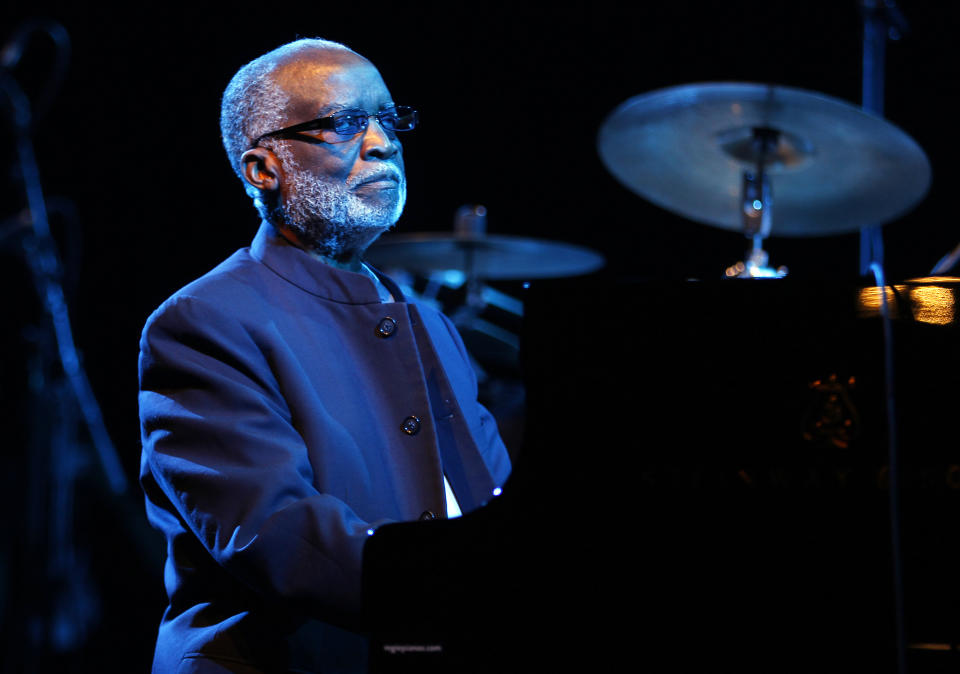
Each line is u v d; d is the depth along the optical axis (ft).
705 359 15.10
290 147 21.61
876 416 14.48
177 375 19.34
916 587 14.14
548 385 15.46
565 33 64.64
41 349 52.70
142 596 57.98
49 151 64.23
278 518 17.20
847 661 14.16
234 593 19.65
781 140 41.96
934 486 14.28
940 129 57.00
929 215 57.26
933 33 56.75
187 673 18.67
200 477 18.10
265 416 18.85
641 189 46.68
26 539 51.90
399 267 61.62
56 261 54.49
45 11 63.72
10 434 57.57
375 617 15.66
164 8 63.72
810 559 14.42
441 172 67.26
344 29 64.13
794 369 14.87
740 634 14.48
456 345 25.08
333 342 21.03
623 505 14.99
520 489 15.26
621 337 15.37
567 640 14.89
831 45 59.47
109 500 58.65
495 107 66.28
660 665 14.61
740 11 61.41
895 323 14.70
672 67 63.46
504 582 15.16
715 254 63.62
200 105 64.59
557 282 15.70
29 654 49.80
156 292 65.00
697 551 14.73
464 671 15.14
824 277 15.02
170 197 65.10
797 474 14.61
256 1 63.52
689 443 14.97
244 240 64.90
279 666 18.79
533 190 66.85
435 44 65.21
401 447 20.53
